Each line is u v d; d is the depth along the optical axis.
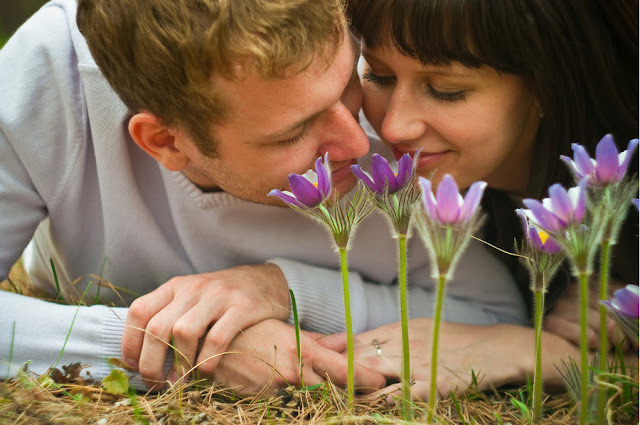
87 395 1.01
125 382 1.02
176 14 0.95
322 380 1.03
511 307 1.18
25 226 1.14
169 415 0.97
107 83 1.09
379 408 1.00
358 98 1.04
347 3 1.01
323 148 1.00
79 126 1.12
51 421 0.95
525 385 1.06
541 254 0.91
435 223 0.86
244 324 1.04
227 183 1.04
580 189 0.86
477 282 1.18
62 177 1.13
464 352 1.08
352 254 1.16
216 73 0.95
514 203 1.17
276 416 0.99
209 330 1.04
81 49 1.10
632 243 1.11
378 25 1.00
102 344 1.04
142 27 0.96
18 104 1.11
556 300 1.13
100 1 0.99
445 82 1.01
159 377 1.03
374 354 1.07
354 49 0.99
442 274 0.87
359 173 0.91
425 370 1.05
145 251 1.16
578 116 1.06
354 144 0.99
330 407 0.99
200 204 1.12
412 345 1.08
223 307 1.04
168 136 1.03
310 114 0.96
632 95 1.08
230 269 1.09
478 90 1.02
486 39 0.99
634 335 0.89
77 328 1.05
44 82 1.11
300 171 1.00
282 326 1.04
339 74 0.97
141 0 0.96
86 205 1.16
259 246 1.14
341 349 1.07
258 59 0.93
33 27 1.13
